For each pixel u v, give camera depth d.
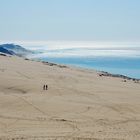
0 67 107.56
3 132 42.81
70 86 83.75
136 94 80.12
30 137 39.41
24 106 60.31
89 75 112.94
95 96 73.75
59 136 40.12
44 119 52.53
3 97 64.75
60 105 62.34
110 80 106.75
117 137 39.94
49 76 98.00
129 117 56.44
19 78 88.25
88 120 52.97
